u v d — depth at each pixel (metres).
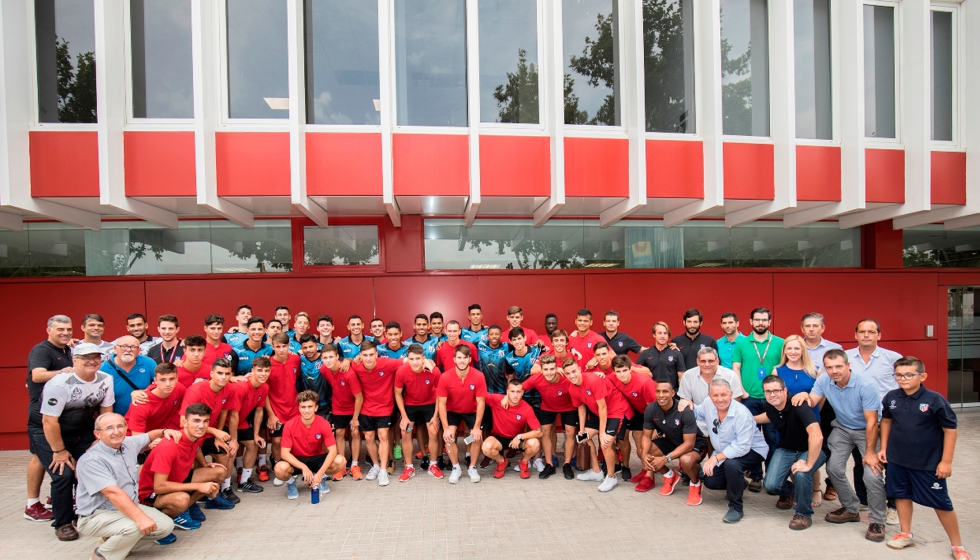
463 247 7.52
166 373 4.18
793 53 6.06
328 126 5.83
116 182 5.36
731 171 6.24
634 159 6.11
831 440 4.18
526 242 7.62
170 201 5.86
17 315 6.74
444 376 5.29
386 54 5.65
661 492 4.85
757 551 3.68
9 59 5.20
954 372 8.55
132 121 5.61
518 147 6.03
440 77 6.21
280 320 6.19
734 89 6.45
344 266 7.25
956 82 6.86
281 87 5.95
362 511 4.50
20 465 6.06
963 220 7.59
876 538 3.81
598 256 7.75
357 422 5.43
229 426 4.91
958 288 8.61
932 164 6.66
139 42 5.71
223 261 7.18
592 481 5.25
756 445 4.23
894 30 6.78
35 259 6.91
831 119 6.58
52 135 5.45
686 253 7.92
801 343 4.40
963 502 4.57
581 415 5.27
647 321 7.65
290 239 7.25
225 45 5.84
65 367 4.41
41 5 5.56
